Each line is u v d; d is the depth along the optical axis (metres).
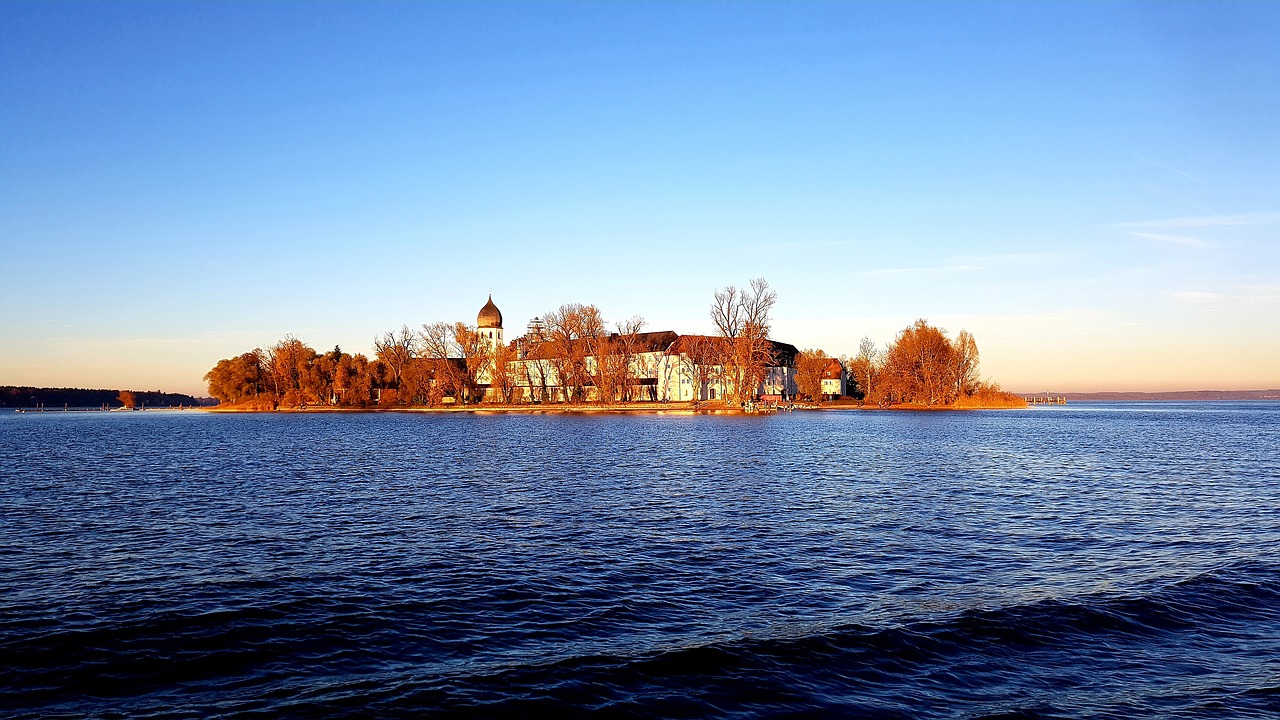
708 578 23.95
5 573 24.72
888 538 29.89
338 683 15.99
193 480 49.22
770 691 15.56
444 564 25.77
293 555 27.19
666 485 45.38
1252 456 65.50
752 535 30.47
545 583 23.38
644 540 29.52
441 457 64.81
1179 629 19.03
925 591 22.38
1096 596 21.53
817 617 19.98
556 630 19.17
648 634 18.81
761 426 113.62
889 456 63.94
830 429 105.06
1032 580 23.50
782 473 51.44
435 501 39.50
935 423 123.75
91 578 24.08
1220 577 23.48
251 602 21.47
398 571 24.83
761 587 22.91
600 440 84.56
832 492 42.34
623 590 22.61
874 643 18.06
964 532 31.03
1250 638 18.44
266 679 16.23
